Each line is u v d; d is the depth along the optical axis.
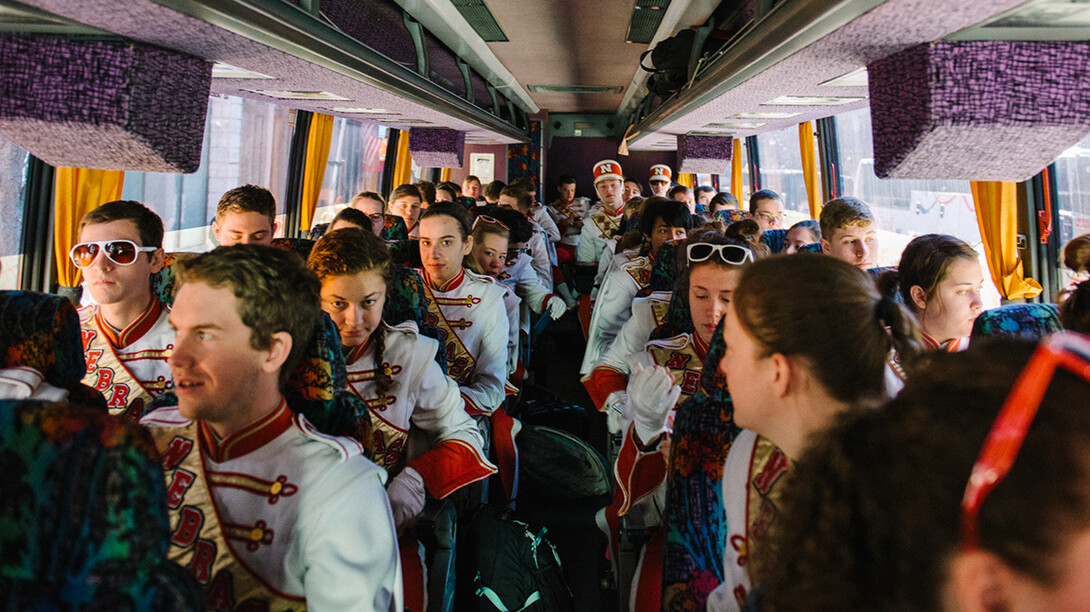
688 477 1.18
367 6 2.78
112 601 0.54
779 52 1.84
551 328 6.25
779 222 4.80
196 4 1.34
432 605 1.74
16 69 1.52
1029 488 0.36
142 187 4.04
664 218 3.33
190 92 1.83
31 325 1.38
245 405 1.02
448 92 4.20
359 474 1.04
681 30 4.06
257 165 5.39
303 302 1.04
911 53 1.61
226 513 1.03
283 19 1.74
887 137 1.77
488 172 11.70
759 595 0.61
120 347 1.93
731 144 5.98
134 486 0.57
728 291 1.84
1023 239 3.69
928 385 0.44
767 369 0.81
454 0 3.72
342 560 0.99
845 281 0.79
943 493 0.40
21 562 0.53
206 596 1.02
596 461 3.18
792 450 0.82
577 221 8.97
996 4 1.23
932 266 1.81
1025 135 1.54
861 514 0.45
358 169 7.68
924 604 0.41
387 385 1.82
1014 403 0.39
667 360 2.08
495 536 2.15
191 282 0.96
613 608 2.51
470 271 2.88
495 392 2.65
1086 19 1.34
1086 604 0.36
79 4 1.28
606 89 7.67
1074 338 0.39
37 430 0.55
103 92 1.53
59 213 3.10
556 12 4.01
